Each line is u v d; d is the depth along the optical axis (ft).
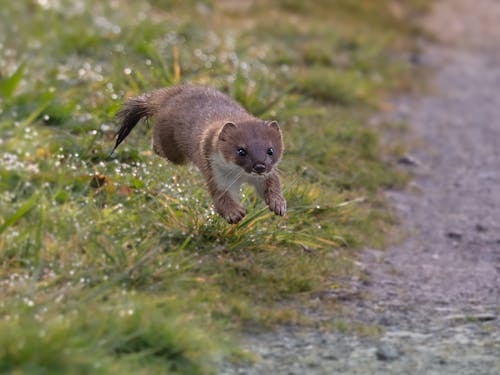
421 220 42.60
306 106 52.65
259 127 32.63
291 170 40.88
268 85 52.13
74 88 47.24
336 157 45.96
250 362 26.30
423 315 31.19
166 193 35.35
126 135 38.09
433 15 89.35
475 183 48.47
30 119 40.50
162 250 32.07
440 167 50.72
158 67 49.78
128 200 34.99
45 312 26.25
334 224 38.14
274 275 32.09
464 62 76.18
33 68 50.67
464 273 36.29
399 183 46.68
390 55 73.77
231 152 31.96
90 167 38.52
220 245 33.09
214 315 28.78
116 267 29.91
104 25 59.52
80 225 32.48
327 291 32.50
